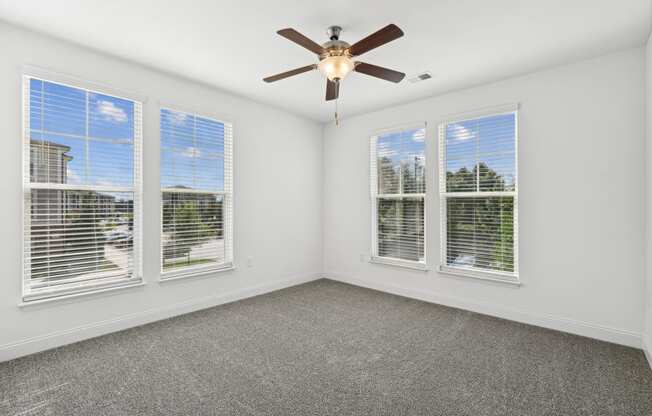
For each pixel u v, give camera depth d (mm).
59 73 2619
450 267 3820
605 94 2797
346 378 2209
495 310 3434
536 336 2908
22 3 2148
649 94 2484
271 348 2662
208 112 3648
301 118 4828
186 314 3467
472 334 2961
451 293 3783
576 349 2646
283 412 1847
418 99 4016
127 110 3078
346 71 2256
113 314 2963
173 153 3408
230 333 2963
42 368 2305
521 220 3248
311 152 4992
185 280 3498
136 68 3086
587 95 2883
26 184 2508
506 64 3014
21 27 2455
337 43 2111
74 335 2730
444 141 3861
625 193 2715
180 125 3467
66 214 2709
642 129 2633
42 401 1934
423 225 4062
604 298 2818
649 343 2426
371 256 4570
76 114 2764
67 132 2715
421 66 3059
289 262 4668
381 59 2924
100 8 2203
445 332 3008
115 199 2996
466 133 3676
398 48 2717
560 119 3021
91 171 2848
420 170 4086
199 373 2260
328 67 2211
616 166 2754
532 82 3178
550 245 3086
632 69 2676
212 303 3736
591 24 2342
